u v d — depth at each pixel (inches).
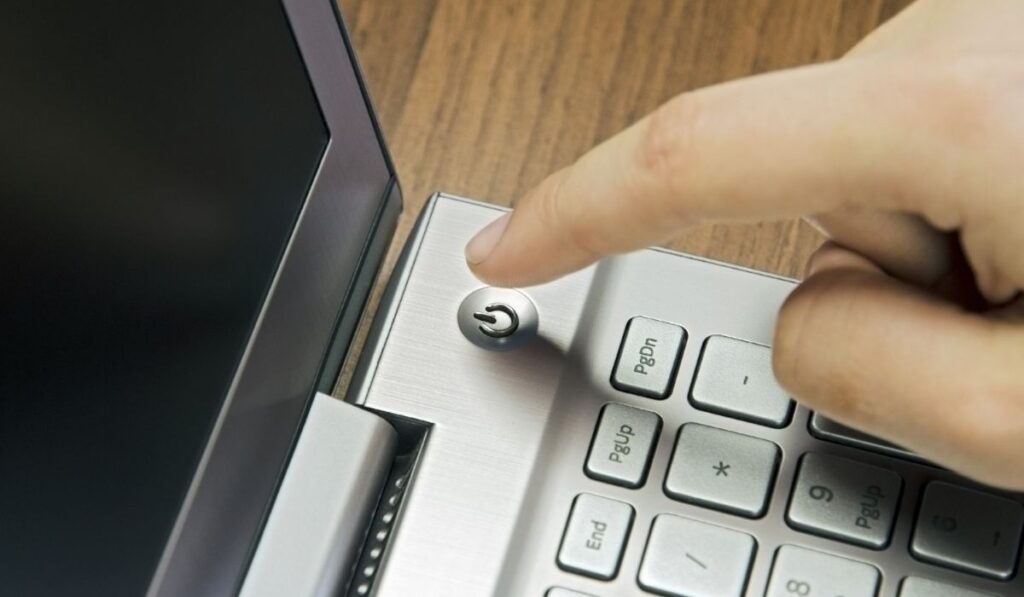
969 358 10.4
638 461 12.1
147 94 10.4
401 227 14.0
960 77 10.1
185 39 10.5
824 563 11.8
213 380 11.4
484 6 14.7
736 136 10.4
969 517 11.9
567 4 14.7
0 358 9.8
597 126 14.3
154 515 11.1
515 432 12.2
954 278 11.2
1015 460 10.4
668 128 10.6
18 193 9.8
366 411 12.3
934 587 11.8
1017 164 10.1
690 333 12.4
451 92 14.4
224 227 11.2
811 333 10.8
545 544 12.0
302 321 12.2
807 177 10.3
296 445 12.2
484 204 12.9
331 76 12.0
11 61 9.6
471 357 12.4
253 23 11.0
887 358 10.5
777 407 12.2
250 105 11.2
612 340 12.4
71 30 9.9
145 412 10.9
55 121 9.9
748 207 10.5
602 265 12.6
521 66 14.5
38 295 10.0
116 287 10.5
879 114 10.2
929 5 10.6
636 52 14.5
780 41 14.5
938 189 10.2
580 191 11.0
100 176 10.2
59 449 10.3
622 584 11.9
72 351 10.3
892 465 12.0
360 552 12.2
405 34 14.7
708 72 14.4
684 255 12.6
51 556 10.5
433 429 12.3
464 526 12.0
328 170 12.2
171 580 11.3
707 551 11.9
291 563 11.9
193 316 11.1
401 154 14.2
